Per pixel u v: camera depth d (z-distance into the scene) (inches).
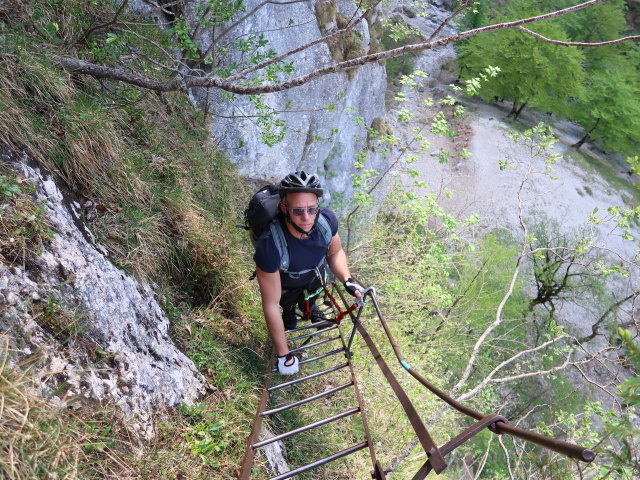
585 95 1171.3
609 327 811.4
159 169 190.2
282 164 331.6
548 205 1016.9
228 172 264.8
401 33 351.6
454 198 919.7
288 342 204.8
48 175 132.2
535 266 721.0
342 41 396.8
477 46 1186.6
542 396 635.5
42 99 145.7
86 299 117.3
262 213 130.0
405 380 263.4
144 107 210.8
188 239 177.9
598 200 1120.2
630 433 60.0
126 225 153.3
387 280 306.0
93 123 154.9
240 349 167.8
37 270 110.3
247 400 145.8
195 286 178.2
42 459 82.7
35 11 164.1
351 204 438.0
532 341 747.4
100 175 153.3
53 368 101.2
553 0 1224.2
